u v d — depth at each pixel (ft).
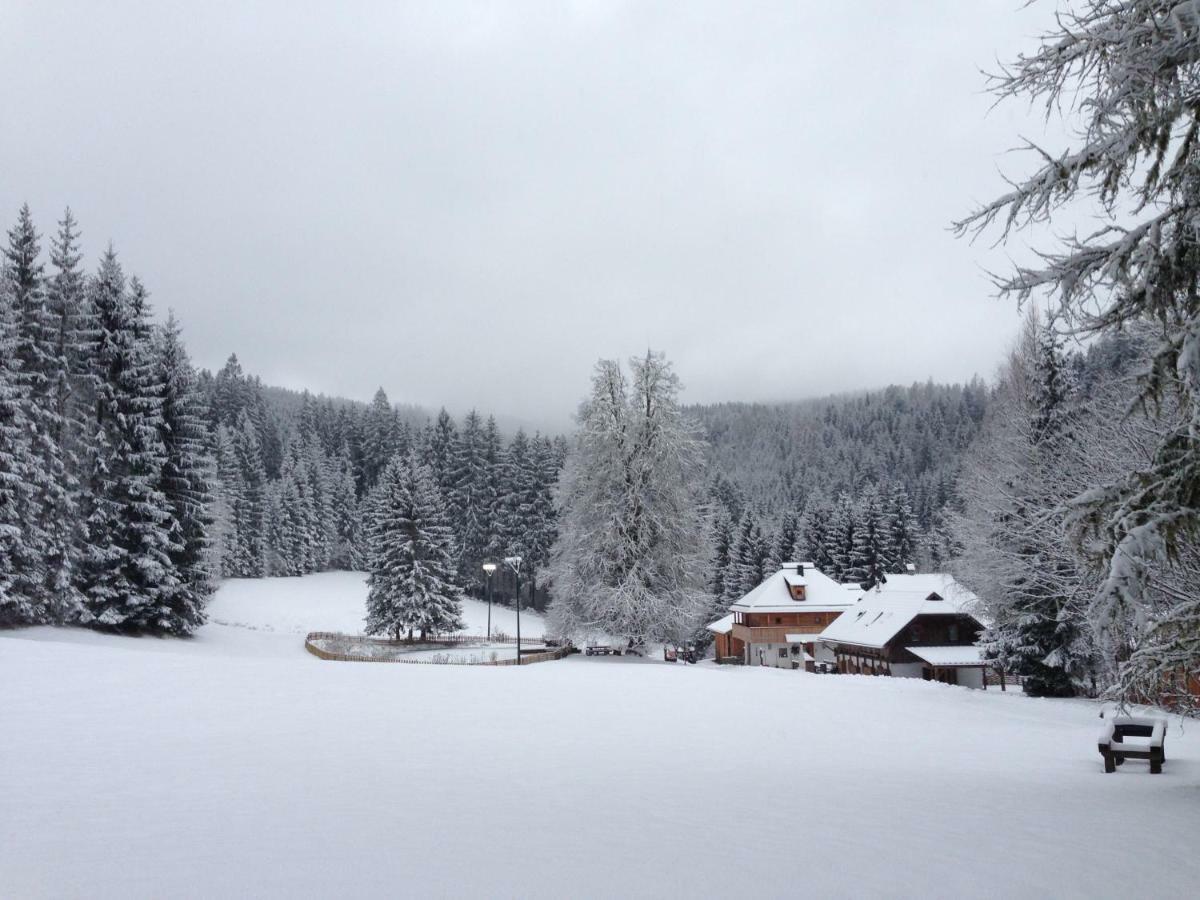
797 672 106.83
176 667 75.66
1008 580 84.02
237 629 171.22
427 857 19.22
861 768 36.32
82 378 125.49
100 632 122.31
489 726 49.60
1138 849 19.29
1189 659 25.64
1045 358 86.48
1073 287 22.82
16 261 121.08
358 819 24.12
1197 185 21.03
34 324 120.67
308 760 36.37
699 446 134.82
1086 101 22.16
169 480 135.33
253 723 48.34
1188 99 20.89
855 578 239.09
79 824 23.62
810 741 46.75
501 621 244.42
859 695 76.84
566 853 19.44
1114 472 60.23
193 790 29.32
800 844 20.12
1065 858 18.42
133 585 124.06
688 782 31.55
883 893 15.80
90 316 128.06
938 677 134.62
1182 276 21.53
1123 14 21.06
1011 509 81.97
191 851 20.17
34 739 40.96
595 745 43.04
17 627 111.24
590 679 83.97
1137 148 21.42
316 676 76.28
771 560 258.37
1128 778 33.58
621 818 24.03
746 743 45.21
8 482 107.76
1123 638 27.37
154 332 139.74
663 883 16.67
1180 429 22.07
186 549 136.56
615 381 134.92
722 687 79.46
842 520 253.24
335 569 315.37
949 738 49.70
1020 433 89.25
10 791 28.99
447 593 189.37
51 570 115.14
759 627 183.73
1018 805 25.91
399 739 43.60
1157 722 36.63
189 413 141.28
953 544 104.12
